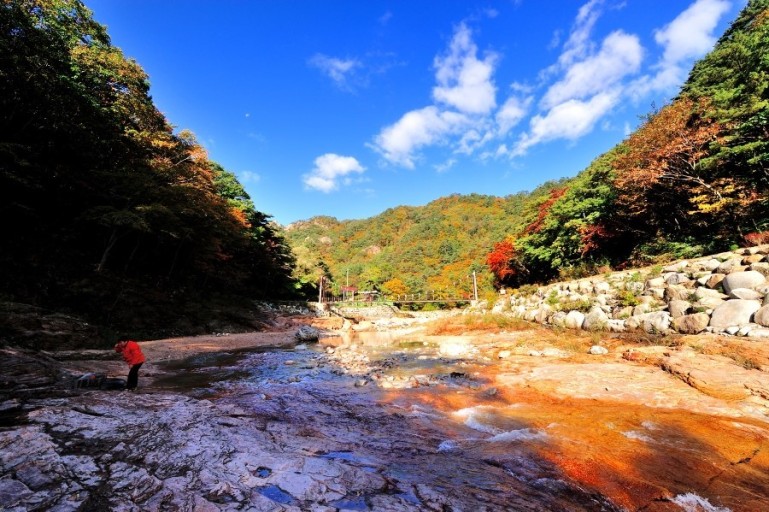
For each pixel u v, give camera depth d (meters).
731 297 9.36
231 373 9.41
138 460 3.15
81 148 18.67
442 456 3.89
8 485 2.59
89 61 20.02
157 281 23.88
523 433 4.62
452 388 7.32
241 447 3.61
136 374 7.26
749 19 24.95
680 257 15.80
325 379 8.55
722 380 5.89
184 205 21.33
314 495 2.69
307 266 61.62
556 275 28.98
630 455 3.88
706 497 3.08
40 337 11.70
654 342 9.30
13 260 15.05
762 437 4.21
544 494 3.06
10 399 5.27
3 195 15.70
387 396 6.77
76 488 2.61
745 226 14.35
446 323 21.53
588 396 6.17
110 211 18.06
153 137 23.22
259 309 33.62
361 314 41.56
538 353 10.28
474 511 2.63
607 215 21.00
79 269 17.88
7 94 14.72
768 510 2.88
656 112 20.14
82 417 4.22
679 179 16.20
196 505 2.44
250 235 34.56
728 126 14.59
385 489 2.91
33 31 14.68
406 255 122.69
